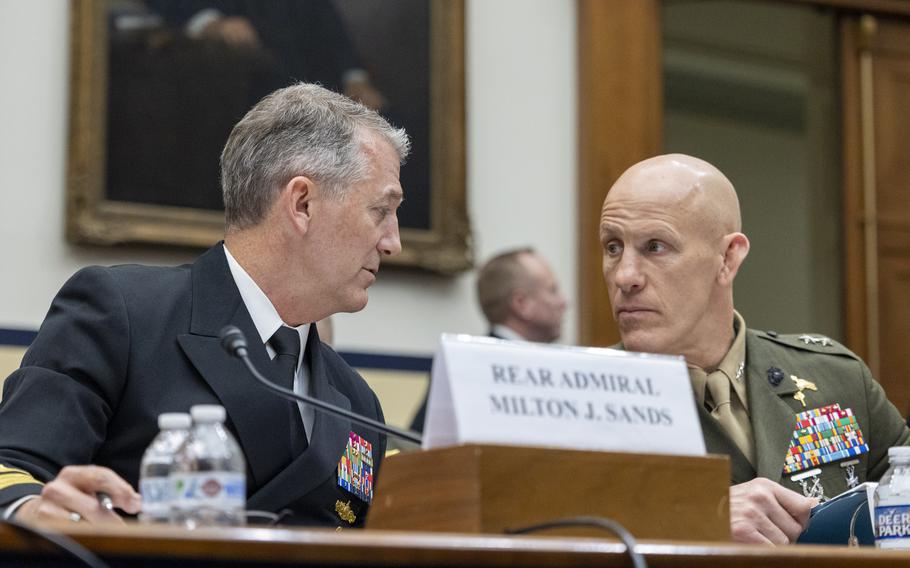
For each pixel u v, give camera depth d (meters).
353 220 3.12
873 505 2.80
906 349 7.72
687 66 7.60
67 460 2.77
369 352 6.11
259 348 3.04
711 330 3.41
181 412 2.91
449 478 2.08
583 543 1.78
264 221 3.12
